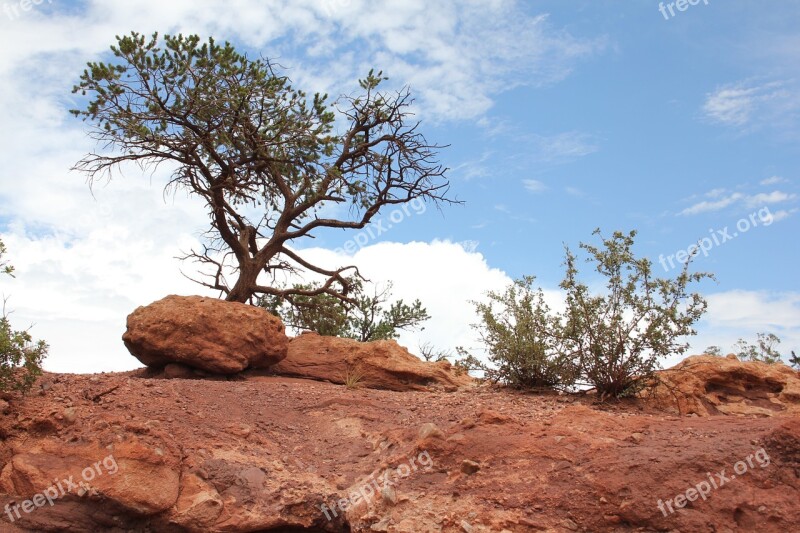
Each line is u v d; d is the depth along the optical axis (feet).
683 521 24.98
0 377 32.73
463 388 49.01
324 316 78.07
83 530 28.25
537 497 27.37
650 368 41.27
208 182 72.23
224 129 70.59
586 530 26.09
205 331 50.21
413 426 34.81
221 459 31.83
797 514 24.54
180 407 36.06
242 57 69.62
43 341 33.35
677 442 28.73
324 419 38.63
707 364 43.83
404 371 50.55
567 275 43.01
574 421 32.73
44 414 31.19
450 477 29.73
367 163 78.59
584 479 27.30
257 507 29.81
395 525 27.94
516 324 45.01
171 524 28.96
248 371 52.26
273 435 35.81
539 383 44.52
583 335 42.42
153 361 50.75
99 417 31.81
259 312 52.37
